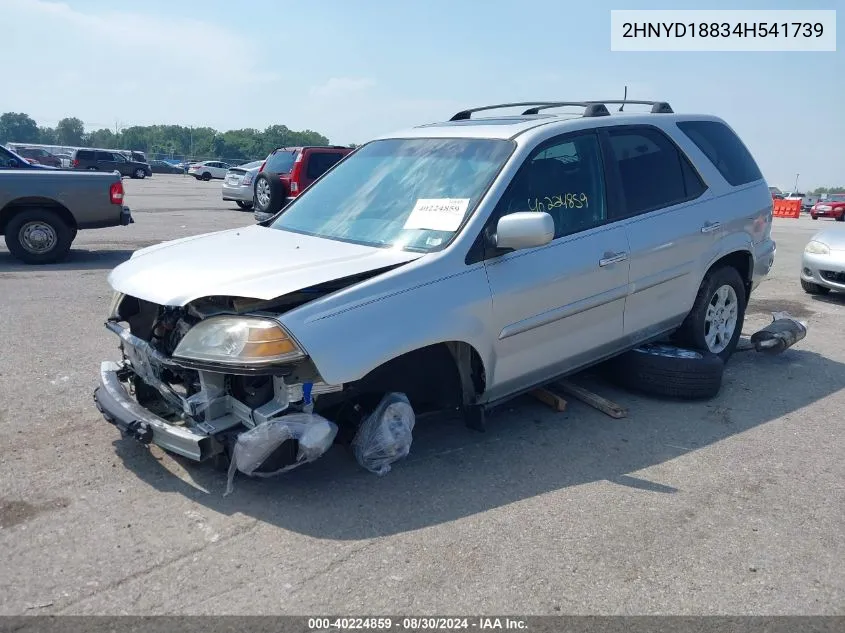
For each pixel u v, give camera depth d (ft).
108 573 9.80
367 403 12.78
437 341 12.11
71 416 14.98
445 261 12.43
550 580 9.89
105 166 141.90
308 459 11.57
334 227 14.48
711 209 17.62
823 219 105.91
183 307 12.37
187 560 10.14
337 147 51.06
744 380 18.69
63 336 20.84
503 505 11.87
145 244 40.55
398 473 12.87
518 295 13.25
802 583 9.99
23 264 32.99
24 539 10.53
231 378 11.76
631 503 12.06
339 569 10.02
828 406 16.94
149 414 12.14
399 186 14.70
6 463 12.82
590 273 14.53
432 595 9.52
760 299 30.25
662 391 16.71
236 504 11.66
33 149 137.28
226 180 67.46
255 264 12.19
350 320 11.25
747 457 13.99
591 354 15.30
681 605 9.46
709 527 11.36
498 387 13.52
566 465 13.41
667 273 16.39
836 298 30.60
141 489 12.06
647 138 16.83
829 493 12.61
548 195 14.21
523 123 15.12
